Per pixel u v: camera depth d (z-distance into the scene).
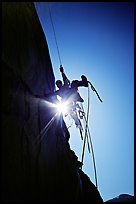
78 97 8.80
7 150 4.96
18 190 5.02
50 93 8.40
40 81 7.88
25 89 6.56
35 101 7.11
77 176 8.82
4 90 5.35
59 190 7.17
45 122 7.56
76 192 8.08
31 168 5.87
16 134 5.48
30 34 7.75
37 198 5.75
